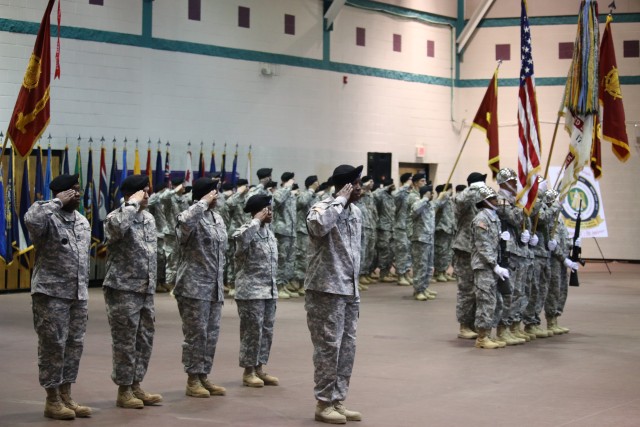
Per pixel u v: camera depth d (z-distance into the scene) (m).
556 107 27.00
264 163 22.20
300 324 13.60
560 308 13.08
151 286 7.99
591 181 24.03
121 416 7.59
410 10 26.17
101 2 18.88
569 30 26.86
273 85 22.38
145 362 8.08
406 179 20.08
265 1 22.16
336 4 23.12
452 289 19.38
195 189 8.45
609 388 8.94
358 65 24.66
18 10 17.64
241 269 8.92
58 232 7.44
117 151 19.14
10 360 10.30
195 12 20.64
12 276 17.38
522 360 10.61
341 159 24.20
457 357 10.80
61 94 18.23
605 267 25.23
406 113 26.11
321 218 7.18
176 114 20.27
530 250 12.20
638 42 26.48
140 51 19.56
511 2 27.25
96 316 14.18
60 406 7.48
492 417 7.62
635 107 26.52
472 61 27.62
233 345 11.56
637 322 14.27
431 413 7.78
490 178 27.53
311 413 7.75
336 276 7.32
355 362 10.42
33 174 17.64
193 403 8.13
